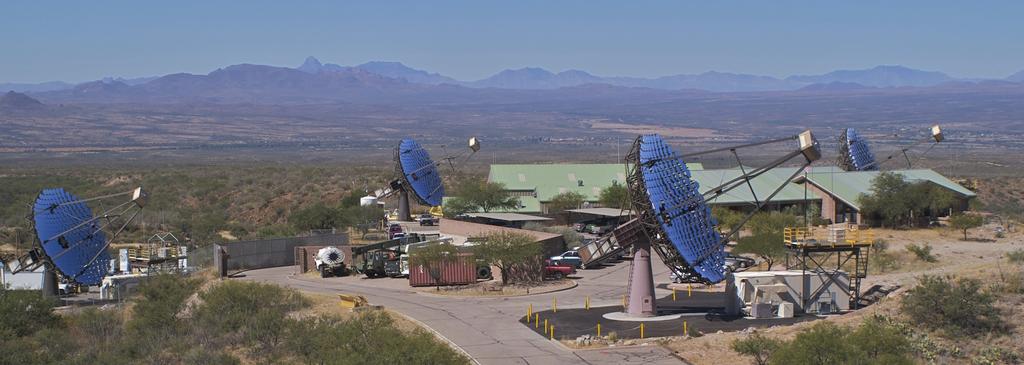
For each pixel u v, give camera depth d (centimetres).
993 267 7412
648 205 6606
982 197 19250
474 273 9112
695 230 6781
